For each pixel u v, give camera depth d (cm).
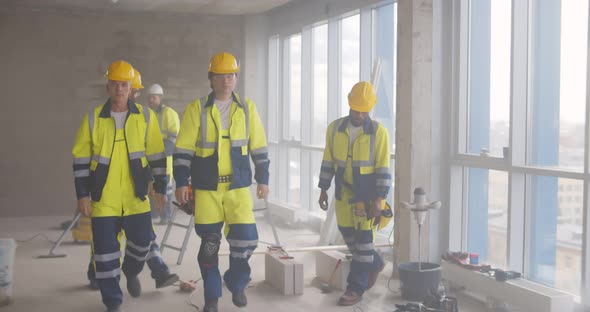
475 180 545
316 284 534
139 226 437
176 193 422
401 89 536
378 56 698
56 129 912
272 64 966
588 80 422
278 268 510
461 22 538
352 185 459
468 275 492
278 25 930
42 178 912
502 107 511
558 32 459
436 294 441
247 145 436
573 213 448
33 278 554
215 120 425
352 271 471
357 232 463
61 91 910
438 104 546
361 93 453
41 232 787
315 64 837
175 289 512
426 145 532
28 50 895
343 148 461
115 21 927
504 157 498
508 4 503
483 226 538
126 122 427
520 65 485
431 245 550
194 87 962
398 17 538
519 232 495
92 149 426
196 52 962
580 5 439
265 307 466
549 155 470
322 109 818
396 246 546
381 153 452
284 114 937
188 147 425
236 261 435
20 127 899
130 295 494
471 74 541
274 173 971
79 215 653
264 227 834
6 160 898
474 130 539
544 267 478
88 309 464
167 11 934
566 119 454
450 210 549
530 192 491
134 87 558
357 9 716
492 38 520
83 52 916
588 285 429
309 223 828
